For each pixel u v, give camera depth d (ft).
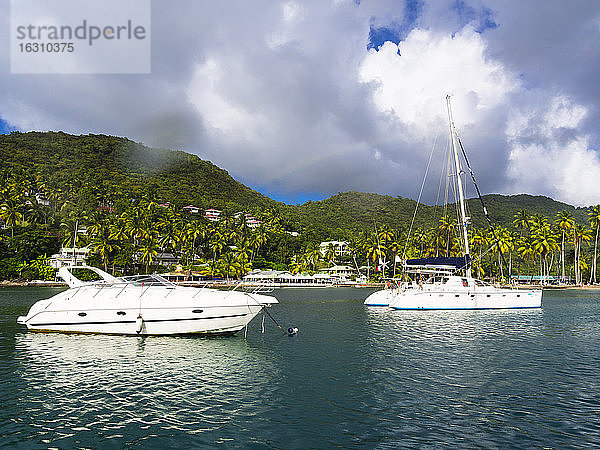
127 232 308.19
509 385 47.37
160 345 67.97
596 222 299.58
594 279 310.04
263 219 504.02
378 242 341.62
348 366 56.08
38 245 286.25
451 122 134.51
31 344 67.92
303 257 387.34
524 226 308.19
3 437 33.78
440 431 34.94
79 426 35.99
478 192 137.59
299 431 34.96
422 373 52.60
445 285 121.49
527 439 33.32
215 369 54.29
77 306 73.72
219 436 34.01
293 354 63.21
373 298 135.03
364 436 33.94
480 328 89.76
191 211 533.55
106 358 59.72
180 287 75.46
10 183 378.73
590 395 43.88
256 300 74.33
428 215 594.24
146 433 34.53
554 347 68.85
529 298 123.13
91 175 534.37
